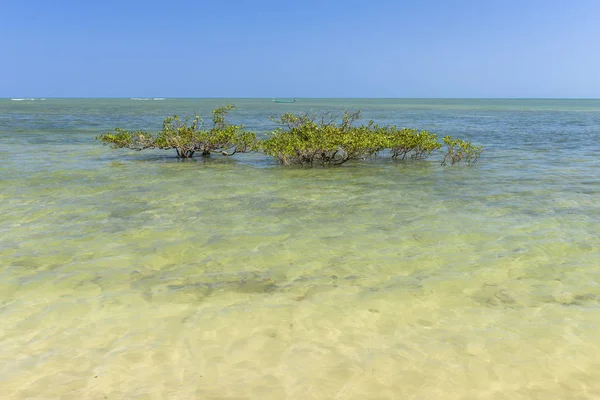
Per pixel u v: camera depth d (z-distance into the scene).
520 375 4.45
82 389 4.22
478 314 5.63
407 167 17.09
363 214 10.11
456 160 18.41
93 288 6.32
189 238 8.40
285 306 5.83
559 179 14.45
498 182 13.97
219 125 19.80
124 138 18.67
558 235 8.59
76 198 11.53
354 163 18.12
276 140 17.59
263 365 4.62
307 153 17.53
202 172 15.73
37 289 6.26
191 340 5.05
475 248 7.91
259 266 7.13
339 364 4.63
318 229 8.98
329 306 5.84
